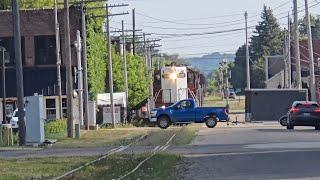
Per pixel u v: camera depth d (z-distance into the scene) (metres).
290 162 33.94
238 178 27.64
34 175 31.48
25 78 99.56
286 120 80.38
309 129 72.06
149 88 120.88
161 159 37.44
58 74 88.31
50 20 99.94
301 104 70.94
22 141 55.88
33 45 99.69
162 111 86.56
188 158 38.44
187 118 85.62
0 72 98.38
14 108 98.00
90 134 70.31
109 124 95.75
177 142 53.50
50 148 52.12
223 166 33.25
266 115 101.00
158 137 60.78
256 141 51.38
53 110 99.44
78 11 97.56
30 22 99.75
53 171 33.12
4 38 99.00
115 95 103.94
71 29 97.81
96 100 101.31
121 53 122.94
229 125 88.06
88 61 99.75
